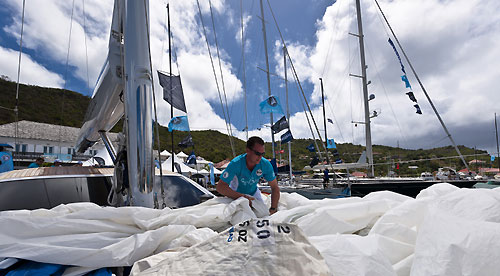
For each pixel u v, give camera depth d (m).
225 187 1.96
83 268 1.03
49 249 1.00
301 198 2.00
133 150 1.75
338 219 1.21
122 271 1.10
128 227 1.34
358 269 0.71
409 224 1.07
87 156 31.52
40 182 2.32
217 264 0.79
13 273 0.92
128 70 1.81
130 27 1.83
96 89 2.48
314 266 0.71
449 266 0.66
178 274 0.79
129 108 1.78
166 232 1.24
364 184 8.37
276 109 6.28
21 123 34.00
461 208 0.98
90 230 1.25
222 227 1.51
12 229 1.10
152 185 1.80
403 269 0.81
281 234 0.84
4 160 5.42
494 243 0.67
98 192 2.47
